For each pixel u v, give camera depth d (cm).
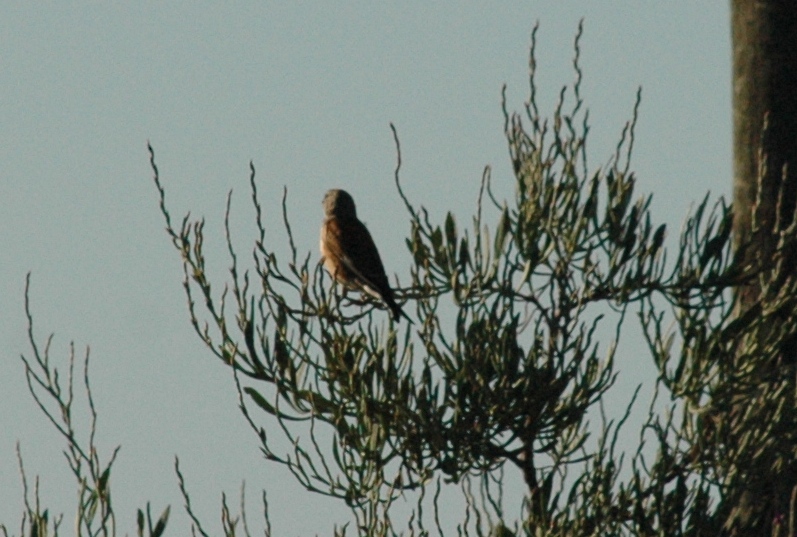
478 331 1330
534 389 1332
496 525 1193
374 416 1341
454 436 1348
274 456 1312
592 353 1341
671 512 1291
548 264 1397
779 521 1274
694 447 1354
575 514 1259
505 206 1388
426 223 1409
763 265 1421
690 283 1405
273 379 1346
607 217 1380
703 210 1419
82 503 1078
